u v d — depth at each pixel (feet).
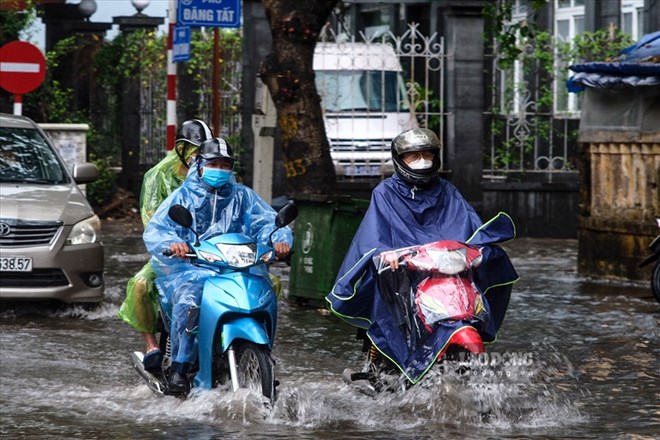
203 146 38.37
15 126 65.36
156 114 116.57
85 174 63.16
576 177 102.06
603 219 73.10
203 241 37.17
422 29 115.44
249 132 95.81
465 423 36.83
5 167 62.59
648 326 55.83
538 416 37.96
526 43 102.94
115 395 41.29
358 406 38.70
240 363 37.29
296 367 46.50
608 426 36.88
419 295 36.32
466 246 36.68
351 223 59.93
